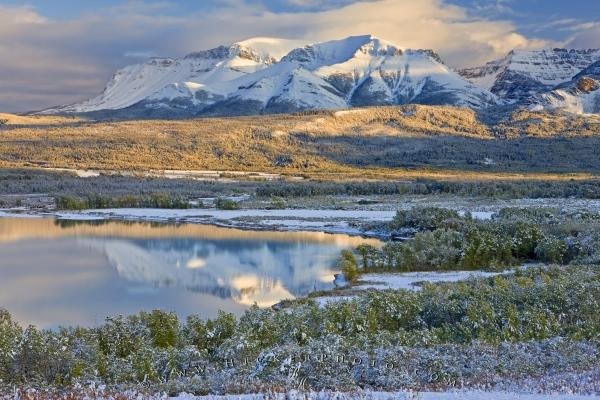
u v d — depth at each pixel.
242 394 16.48
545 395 15.17
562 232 60.53
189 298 46.81
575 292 31.47
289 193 145.00
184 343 26.59
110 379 20.33
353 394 15.52
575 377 17.80
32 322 39.00
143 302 45.12
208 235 85.00
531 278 41.22
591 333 26.20
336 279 52.50
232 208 118.62
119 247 73.81
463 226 66.88
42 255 67.38
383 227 84.06
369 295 32.56
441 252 55.22
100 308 43.19
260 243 77.00
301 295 47.34
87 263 62.53
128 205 125.94
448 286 38.12
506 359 21.11
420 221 78.88
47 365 20.70
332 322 27.34
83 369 20.84
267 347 23.56
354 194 148.50
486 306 28.53
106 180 170.38
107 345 25.75
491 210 102.88
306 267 60.00
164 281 53.38
